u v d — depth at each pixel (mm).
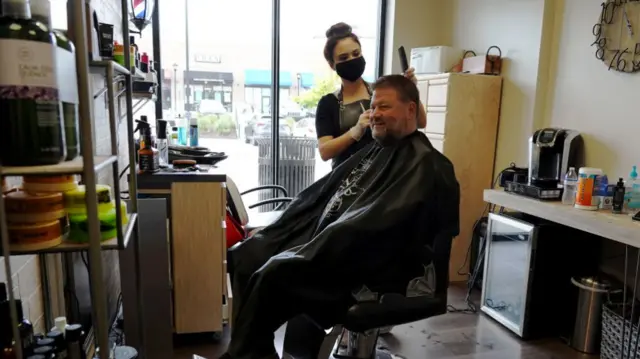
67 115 795
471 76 2869
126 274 1785
